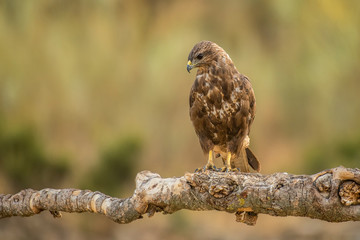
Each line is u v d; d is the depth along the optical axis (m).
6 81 15.27
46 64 15.98
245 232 15.91
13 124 14.21
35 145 13.80
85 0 17.16
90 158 15.06
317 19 18.00
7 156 13.55
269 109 18.09
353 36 17.91
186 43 18.31
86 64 16.67
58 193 6.53
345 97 17.86
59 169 13.84
